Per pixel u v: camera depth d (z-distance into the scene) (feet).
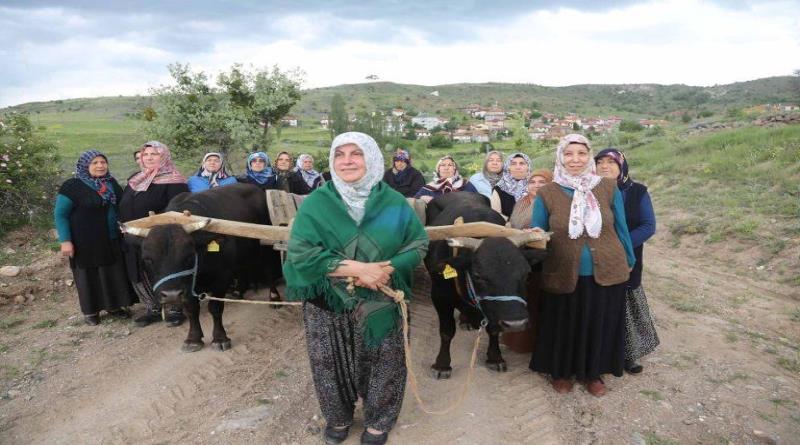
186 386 15.64
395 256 10.97
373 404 12.00
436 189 24.63
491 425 13.41
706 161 49.80
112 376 16.53
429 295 23.62
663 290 24.41
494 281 12.55
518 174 21.65
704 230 33.63
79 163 19.89
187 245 15.49
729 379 15.60
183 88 43.06
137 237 16.98
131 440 13.08
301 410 14.23
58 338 19.56
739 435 12.85
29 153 32.42
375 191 10.90
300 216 10.93
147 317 21.01
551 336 14.57
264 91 44.96
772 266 26.91
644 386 15.26
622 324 14.43
